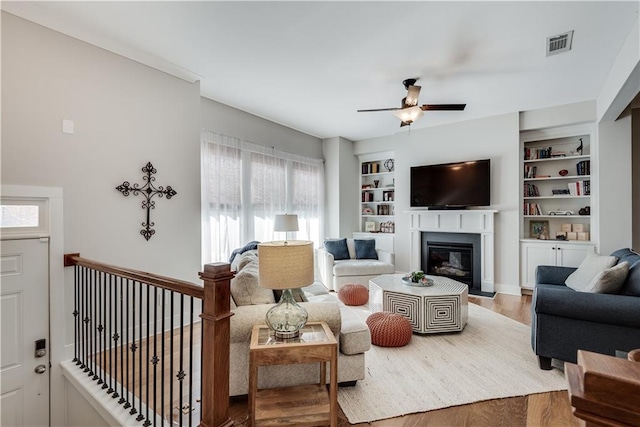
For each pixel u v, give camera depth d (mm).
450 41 2783
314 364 2158
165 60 3148
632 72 2660
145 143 3109
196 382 2320
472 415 1955
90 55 2725
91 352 2465
